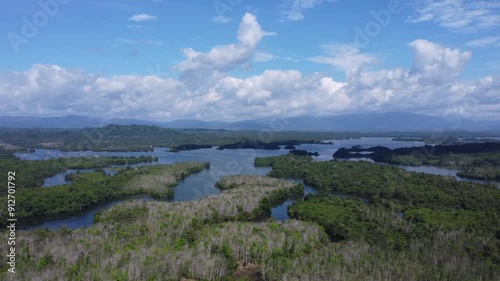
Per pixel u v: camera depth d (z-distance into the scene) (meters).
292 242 117.38
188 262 100.62
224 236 118.44
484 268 100.44
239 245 114.44
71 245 108.81
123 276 90.94
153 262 98.44
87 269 94.88
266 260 107.56
